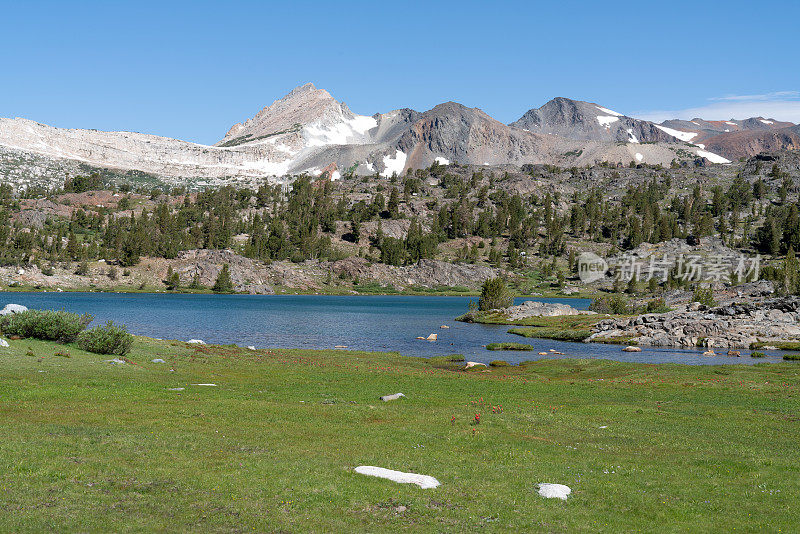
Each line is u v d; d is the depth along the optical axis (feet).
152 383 131.34
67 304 646.33
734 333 344.08
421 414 107.24
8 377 119.96
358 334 399.44
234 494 56.65
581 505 59.62
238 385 141.59
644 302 620.49
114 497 53.78
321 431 87.76
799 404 135.54
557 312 524.11
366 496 57.88
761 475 72.79
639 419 112.68
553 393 153.28
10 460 62.03
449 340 367.04
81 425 81.82
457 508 56.08
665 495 63.98
